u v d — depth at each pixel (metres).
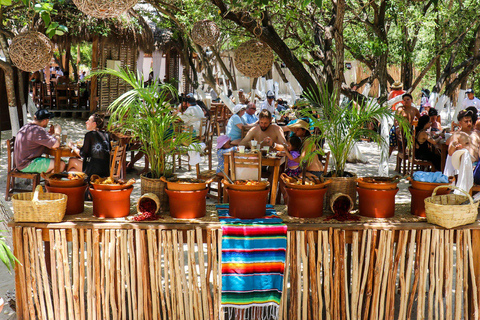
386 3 10.39
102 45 13.57
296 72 6.65
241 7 5.98
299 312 3.72
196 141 4.36
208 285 3.66
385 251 3.72
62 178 3.95
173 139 4.18
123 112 3.96
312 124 4.37
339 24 6.46
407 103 9.36
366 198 3.94
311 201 3.87
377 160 10.61
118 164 6.50
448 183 3.94
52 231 3.62
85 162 6.29
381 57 9.81
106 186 3.76
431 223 3.78
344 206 3.93
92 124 6.31
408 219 3.90
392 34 12.76
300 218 3.89
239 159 4.44
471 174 4.42
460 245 3.73
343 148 4.25
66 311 3.88
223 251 3.62
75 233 3.62
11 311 3.96
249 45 5.98
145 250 3.65
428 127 8.45
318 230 3.69
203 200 3.87
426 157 8.45
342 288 3.73
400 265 3.74
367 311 3.76
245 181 3.93
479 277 3.78
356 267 3.72
